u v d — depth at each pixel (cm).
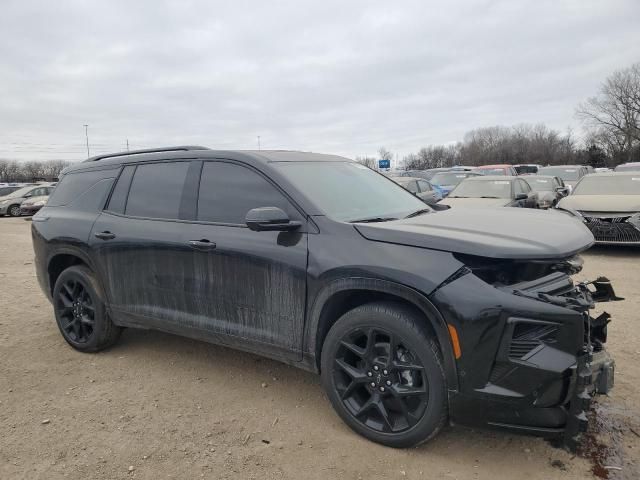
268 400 359
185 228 372
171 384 387
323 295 304
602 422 317
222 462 285
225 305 352
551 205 1141
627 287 669
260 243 332
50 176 8106
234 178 363
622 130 6619
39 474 276
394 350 285
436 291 264
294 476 272
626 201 927
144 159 424
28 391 377
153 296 394
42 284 488
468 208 388
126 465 283
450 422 277
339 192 360
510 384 255
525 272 272
